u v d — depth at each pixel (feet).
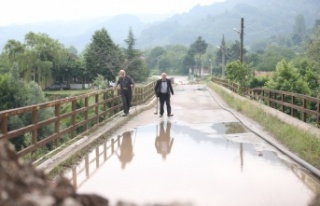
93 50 282.15
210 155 30.99
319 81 115.55
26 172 7.65
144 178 23.86
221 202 19.43
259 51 557.33
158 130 44.91
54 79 333.01
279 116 49.01
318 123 39.45
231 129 45.85
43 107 28.86
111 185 22.38
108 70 278.46
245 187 22.17
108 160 29.19
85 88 334.44
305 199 20.21
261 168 26.78
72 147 32.24
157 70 563.07
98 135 39.17
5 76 146.51
